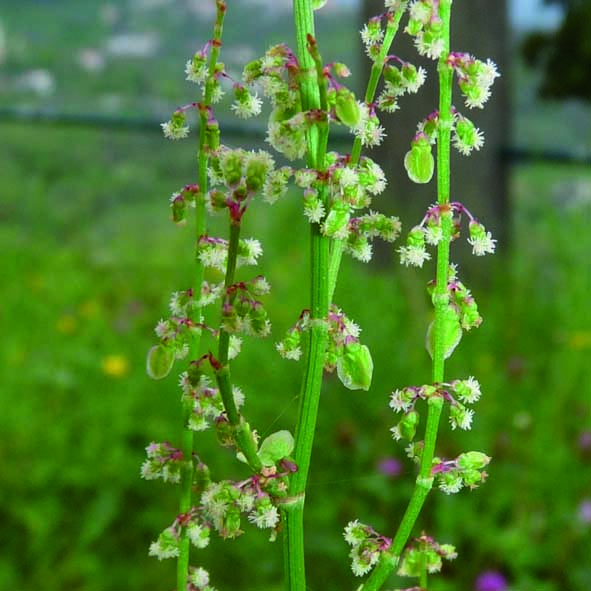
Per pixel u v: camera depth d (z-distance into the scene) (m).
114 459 0.33
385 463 0.30
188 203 0.09
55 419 0.35
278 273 0.47
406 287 0.43
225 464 0.32
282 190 0.09
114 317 0.48
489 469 0.30
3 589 0.29
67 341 0.43
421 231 0.09
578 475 0.30
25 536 0.31
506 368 0.36
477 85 0.09
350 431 0.31
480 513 0.29
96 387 0.37
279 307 0.43
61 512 0.31
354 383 0.09
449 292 0.09
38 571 0.30
